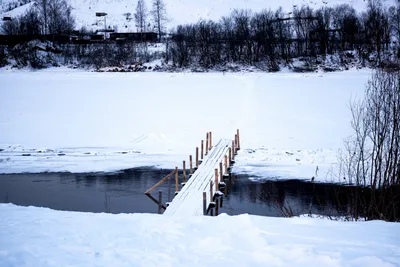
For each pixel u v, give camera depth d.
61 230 7.66
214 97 43.09
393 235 7.88
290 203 18.02
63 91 46.88
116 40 80.81
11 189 20.52
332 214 15.71
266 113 36.09
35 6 107.88
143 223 8.52
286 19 82.94
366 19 74.25
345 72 57.56
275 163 25.00
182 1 118.88
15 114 36.94
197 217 9.26
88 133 31.81
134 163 25.72
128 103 41.09
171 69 65.81
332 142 27.92
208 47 71.44
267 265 6.23
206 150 27.50
